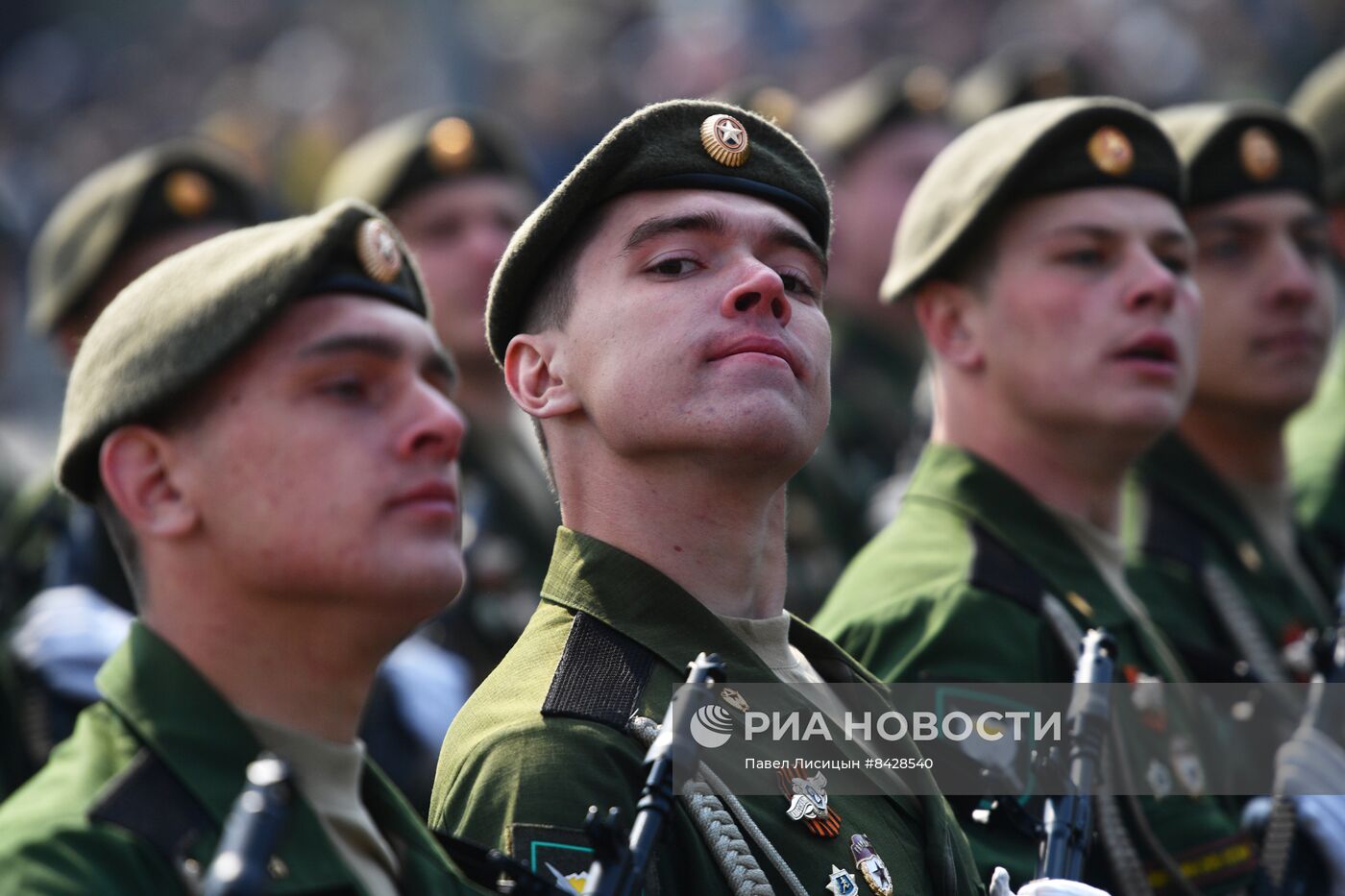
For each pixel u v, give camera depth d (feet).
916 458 69.87
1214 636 53.52
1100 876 42.63
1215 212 58.29
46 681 53.78
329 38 157.38
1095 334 46.96
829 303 91.50
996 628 43.70
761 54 152.46
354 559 28.09
